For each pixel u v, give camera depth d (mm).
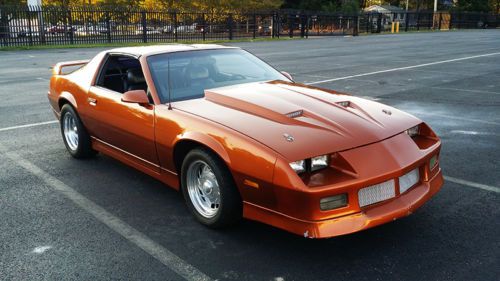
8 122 7727
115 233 3770
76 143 5688
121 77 5293
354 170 3131
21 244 3596
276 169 3117
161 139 4035
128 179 5023
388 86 11125
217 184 3609
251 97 3990
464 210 4031
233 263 3268
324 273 3109
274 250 3432
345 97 4180
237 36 35875
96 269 3223
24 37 25984
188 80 4457
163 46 5070
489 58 18109
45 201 4441
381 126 3594
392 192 3250
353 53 21141
